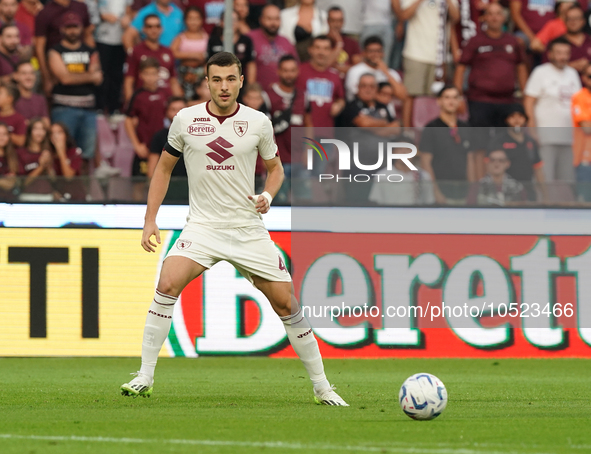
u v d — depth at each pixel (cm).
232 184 1941
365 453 1298
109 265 3275
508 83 4588
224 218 1955
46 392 2336
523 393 2409
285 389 2456
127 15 4700
